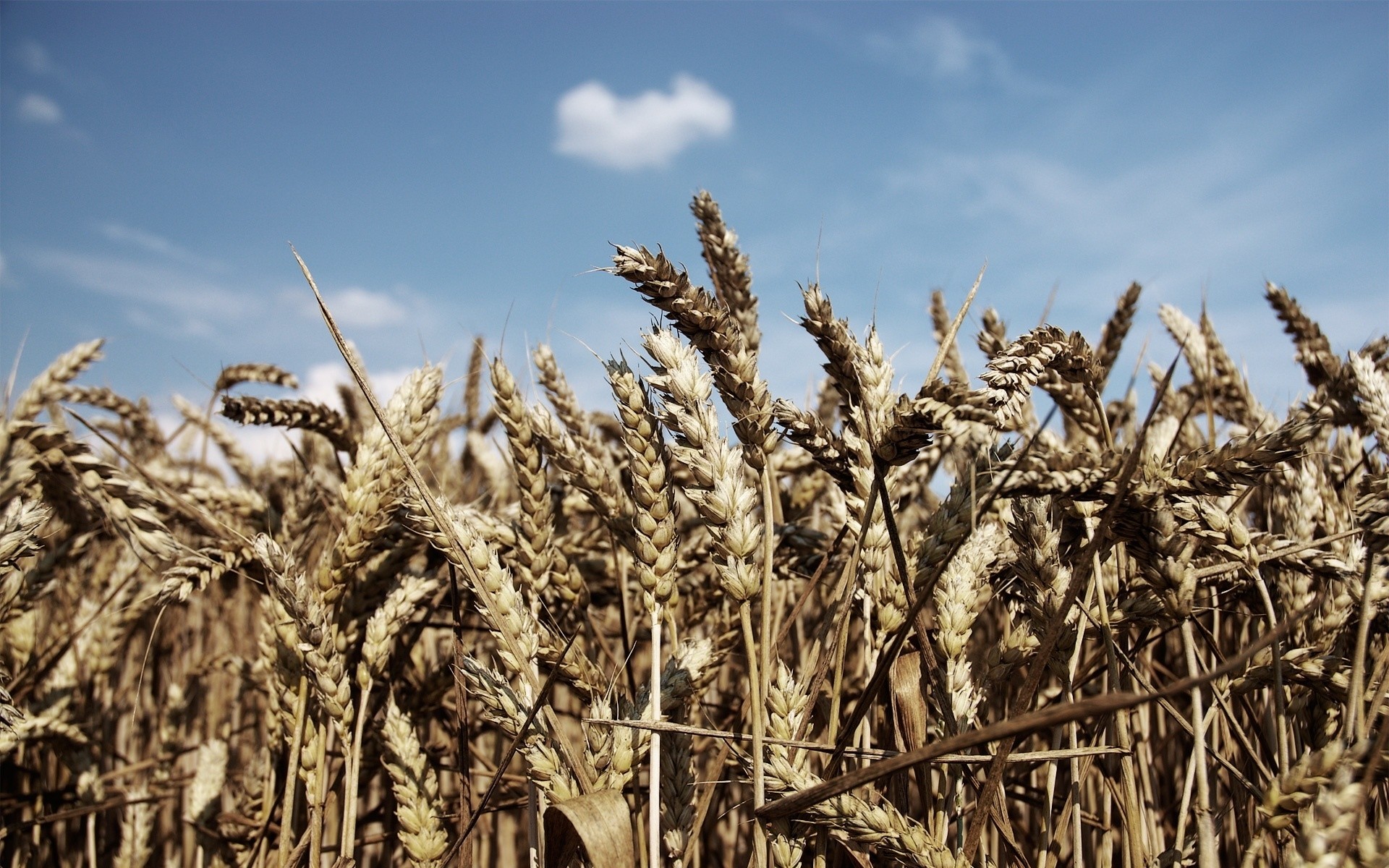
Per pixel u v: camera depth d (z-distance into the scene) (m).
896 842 0.37
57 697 0.64
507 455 0.52
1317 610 0.44
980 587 0.43
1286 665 0.42
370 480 0.48
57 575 0.61
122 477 0.49
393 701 0.51
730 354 0.37
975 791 0.50
